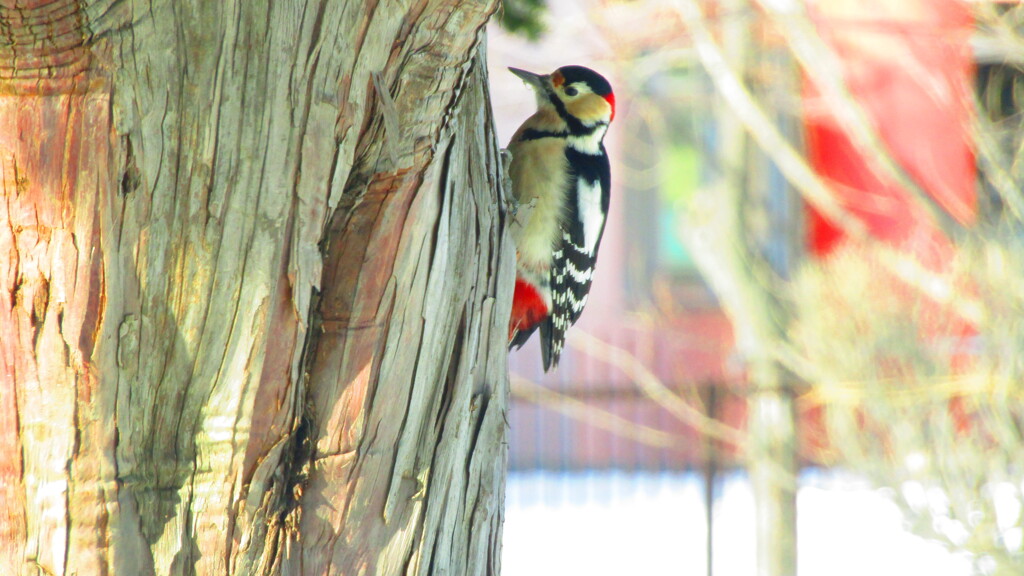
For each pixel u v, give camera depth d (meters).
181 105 4.30
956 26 17.83
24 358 4.37
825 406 19.42
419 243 4.89
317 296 4.80
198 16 4.26
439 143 4.83
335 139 4.56
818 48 17.48
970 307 15.93
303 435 4.87
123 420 4.46
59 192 4.26
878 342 16.20
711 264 20.69
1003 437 15.40
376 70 4.60
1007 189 16.58
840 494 23.25
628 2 19.25
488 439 5.82
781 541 19.81
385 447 5.02
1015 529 15.44
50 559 4.45
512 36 13.26
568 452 25.59
